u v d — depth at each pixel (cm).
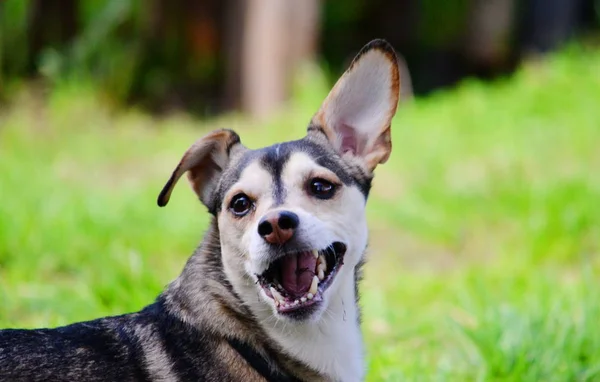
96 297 714
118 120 1541
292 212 460
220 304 477
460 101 1513
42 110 1521
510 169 1161
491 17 1978
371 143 527
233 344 470
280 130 1422
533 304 711
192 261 496
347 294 501
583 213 962
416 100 1611
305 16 1614
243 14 1593
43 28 1666
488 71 2006
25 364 438
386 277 906
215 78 1772
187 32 1762
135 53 1695
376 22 2117
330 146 521
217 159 521
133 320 476
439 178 1170
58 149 1341
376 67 521
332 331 491
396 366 632
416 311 790
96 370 445
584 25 2006
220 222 492
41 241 871
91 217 952
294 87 1605
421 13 2139
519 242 961
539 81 1537
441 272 926
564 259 910
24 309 732
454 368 640
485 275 863
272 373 475
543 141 1280
